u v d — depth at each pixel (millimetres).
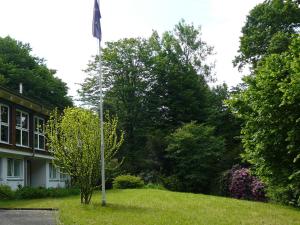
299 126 15375
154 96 58719
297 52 16094
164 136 51969
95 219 14992
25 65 55375
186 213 17188
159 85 59188
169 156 47375
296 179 16078
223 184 42938
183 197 25406
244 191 37938
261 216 17266
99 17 19984
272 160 16625
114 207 18547
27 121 31844
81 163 19219
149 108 58156
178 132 48000
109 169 36062
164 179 46000
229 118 52188
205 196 27062
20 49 55750
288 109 15562
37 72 55062
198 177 46031
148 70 58062
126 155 51219
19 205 20953
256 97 16375
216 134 52219
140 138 55406
